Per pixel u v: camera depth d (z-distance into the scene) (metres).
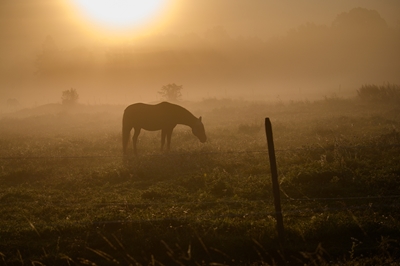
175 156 13.21
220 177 10.61
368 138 14.63
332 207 8.23
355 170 10.29
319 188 9.39
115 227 7.51
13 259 6.50
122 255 6.62
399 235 6.86
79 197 9.99
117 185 10.98
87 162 14.05
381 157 11.70
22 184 11.50
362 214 7.76
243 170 11.83
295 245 6.60
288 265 6.19
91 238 7.14
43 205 9.26
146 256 6.60
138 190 10.41
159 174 11.83
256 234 6.88
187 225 7.34
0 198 9.85
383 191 8.94
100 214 8.21
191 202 8.94
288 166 11.49
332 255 6.35
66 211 8.81
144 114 15.39
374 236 6.88
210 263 5.89
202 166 12.30
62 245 6.96
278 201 6.55
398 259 6.02
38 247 6.89
